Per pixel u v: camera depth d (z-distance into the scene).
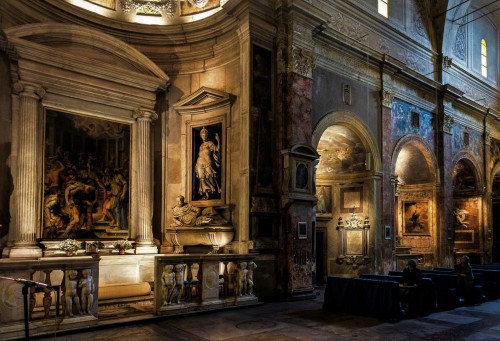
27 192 9.48
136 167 11.37
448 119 17.44
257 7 10.65
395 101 14.99
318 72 12.17
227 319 8.07
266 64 11.01
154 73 11.58
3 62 9.59
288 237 10.58
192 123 11.90
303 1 10.99
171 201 11.88
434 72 17.16
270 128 10.97
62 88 10.24
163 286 8.12
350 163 14.51
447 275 10.18
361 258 14.02
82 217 10.49
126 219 11.21
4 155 9.49
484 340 6.84
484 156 20.47
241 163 10.61
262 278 10.31
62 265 7.00
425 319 8.45
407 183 17.78
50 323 6.79
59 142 10.26
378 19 14.52
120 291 9.52
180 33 11.94
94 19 11.25
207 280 8.72
